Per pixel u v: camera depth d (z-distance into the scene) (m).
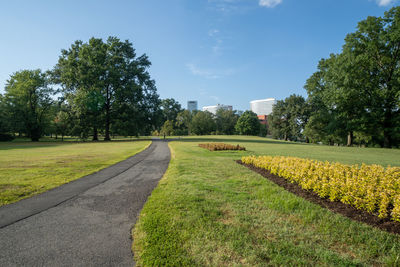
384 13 24.98
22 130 48.72
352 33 27.31
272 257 2.87
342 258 2.83
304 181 6.09
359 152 19.95
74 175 8.73
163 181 7.53
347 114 30.64
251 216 4.25
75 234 3.71
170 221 4.02
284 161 8.92
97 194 6.17
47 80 49.03
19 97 46.62
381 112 26.38
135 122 44.69
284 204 4.81
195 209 4.61
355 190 4.68
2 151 19.78
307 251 2.99
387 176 6.06
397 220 3.72
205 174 8.42
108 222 4.21
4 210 4.91
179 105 92.44
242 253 2.96
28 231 3.84
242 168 9.77
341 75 27.50
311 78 41.47
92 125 43.09
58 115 49.84
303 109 52.75
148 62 50.69
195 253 2.97
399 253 2.93
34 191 6.44
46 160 12.97
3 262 2.85
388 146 27.95
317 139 46.12
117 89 44.09
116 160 13.39
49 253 3.09
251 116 81.94
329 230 3.65
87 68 40.88
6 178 8.02
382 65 26.88
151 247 3.16
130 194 6.16
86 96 40.16
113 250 3.17
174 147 24.64
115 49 45.88
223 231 3.58
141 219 4.25
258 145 28.62
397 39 23.75
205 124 85.81
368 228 3.66
